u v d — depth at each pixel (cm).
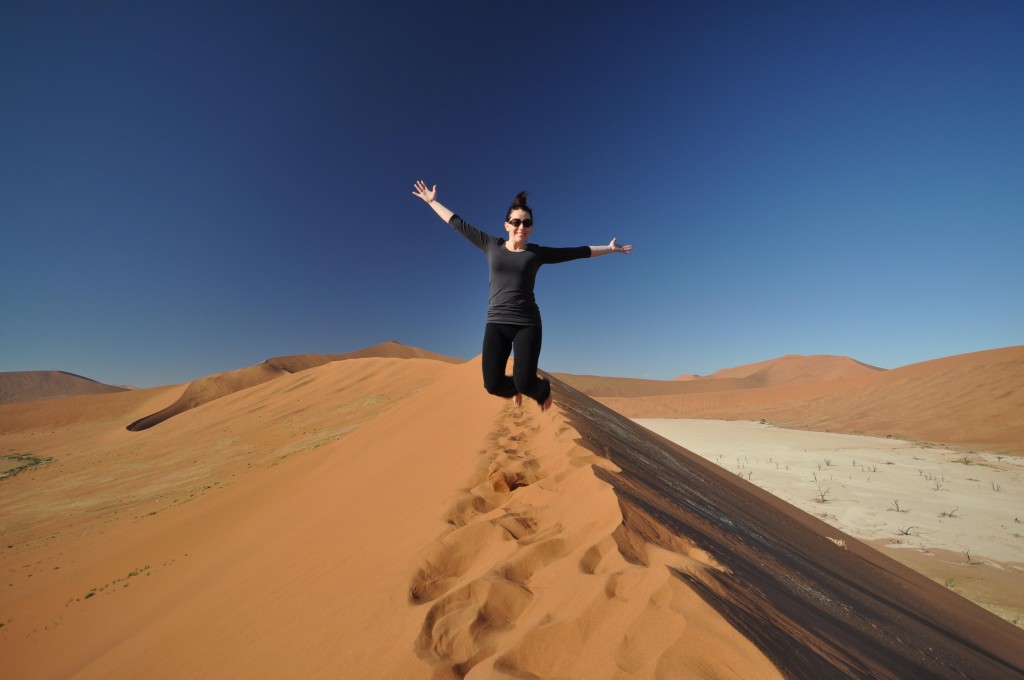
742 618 198
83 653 855
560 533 315
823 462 2645
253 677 283
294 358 10381
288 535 793
